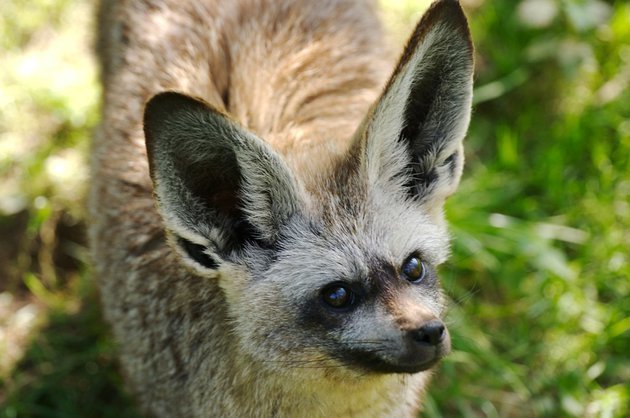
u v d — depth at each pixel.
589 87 13.59
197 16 9.92
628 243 11.93
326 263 7.52
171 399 9.05
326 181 7.77
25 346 11.37
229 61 9.48
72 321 11.64
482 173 12.66
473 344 10.94
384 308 7.34
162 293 8.70
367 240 7.57
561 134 13.03
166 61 9.62
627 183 12.52
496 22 14.01
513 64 13.65
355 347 7.39
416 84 7.67
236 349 8.10
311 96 9.36
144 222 8.98
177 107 6.87
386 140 7.61
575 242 12.17
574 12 13.18
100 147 10.02
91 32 12.05
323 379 7.81
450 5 7.18
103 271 9.63
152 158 6.97
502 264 11.95
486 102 13.77
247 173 7.48
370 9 10.99
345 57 9.91
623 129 12.96
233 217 7.84
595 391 10.88
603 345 11.14
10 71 13.27
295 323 7.59
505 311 11.59
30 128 12.82
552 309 11.49
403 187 7.90
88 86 12.78
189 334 8.49
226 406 8.42
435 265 7.93
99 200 9.73
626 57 13.68
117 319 9.48
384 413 8.51
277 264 7.68
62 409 10.84
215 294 8.16
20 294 11.88
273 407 8.18
